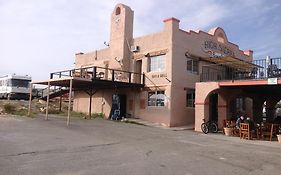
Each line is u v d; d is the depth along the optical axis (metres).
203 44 26.33
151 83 24.75
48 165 8.40
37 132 14.56
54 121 20.11
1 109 24.56
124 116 26.55
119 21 27.73
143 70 25.64
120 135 15.24
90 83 23.83
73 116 26.56
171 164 9.17
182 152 11.34
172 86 23.11
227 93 21.58
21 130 14.91
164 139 14.78
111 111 26.95
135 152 10.90
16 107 27.00
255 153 11.73
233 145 13.91
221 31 28.64
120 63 26.81
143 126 21.72
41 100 35.03
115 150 11.10
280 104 35.66
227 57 23.81
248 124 16.80
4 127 15.62
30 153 9.84
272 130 16.56
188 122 24.19
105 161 9.20
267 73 17.66
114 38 28.03
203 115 20.75
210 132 20.08
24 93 39.00
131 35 27.56
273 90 22.17
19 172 7.57
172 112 22.97
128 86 25.17
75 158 9.42
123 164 8.91
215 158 10.39
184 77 24.17
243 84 18.56
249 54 32.75
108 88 27.53
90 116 26.12
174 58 23.45
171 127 22.42
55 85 27.42
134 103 26.03
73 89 29.31
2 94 40.16
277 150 12.80
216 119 24.23
